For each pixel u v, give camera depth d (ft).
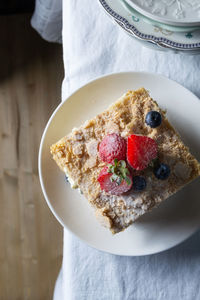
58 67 2.56
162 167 1.43
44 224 2.54
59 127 1.58
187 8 1.37
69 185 1.57
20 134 2.57
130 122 1.49
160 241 1.52
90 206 1.55
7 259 2.54
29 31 2.56
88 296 1.55
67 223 1.54
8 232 2.55
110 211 1.47
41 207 2.55
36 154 2.56
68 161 1.48
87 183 1.48
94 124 1.50
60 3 1.88
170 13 1.37
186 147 1.48
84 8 1.59
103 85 1.57
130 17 1.43
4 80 2.58
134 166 1.40
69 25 1.61
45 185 1.55
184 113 1.58
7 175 2.57
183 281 1.56
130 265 1.57
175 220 1.55
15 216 2.56
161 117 1.48
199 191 1.56
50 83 2.57
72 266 1.56
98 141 1.48
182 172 1.47
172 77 1.60
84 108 1.59
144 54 1.60
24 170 2.57
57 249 2.53
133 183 1.43
